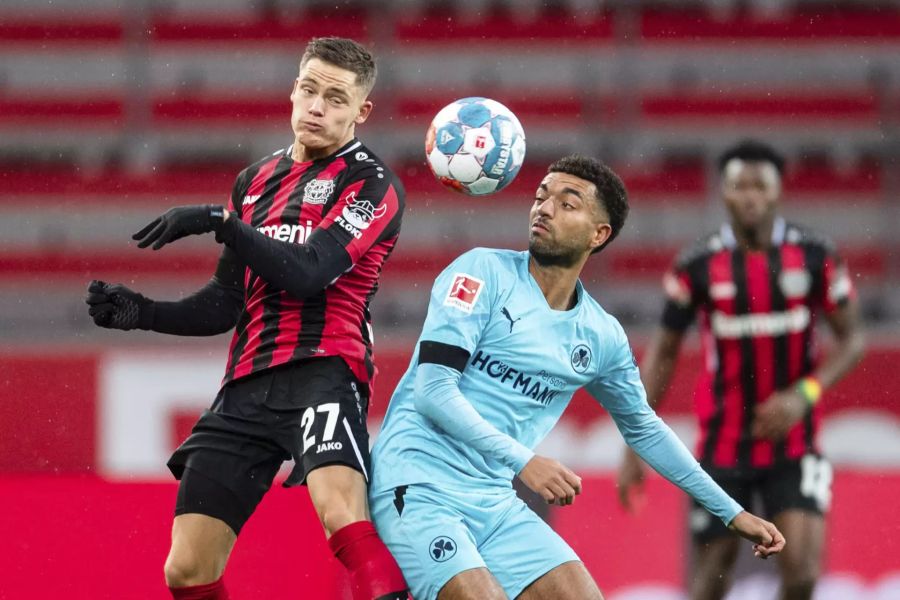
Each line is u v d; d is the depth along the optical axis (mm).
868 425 31250
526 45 47719
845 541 25016
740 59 47719
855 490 25188
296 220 15305
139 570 23516
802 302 23047
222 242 14312
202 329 16281
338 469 14430
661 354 23719
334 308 15289
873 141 46156
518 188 44156
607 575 24594
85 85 46562
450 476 14531
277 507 23578
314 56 15273
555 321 14852
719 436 22828
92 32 47438
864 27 48156
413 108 46312
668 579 24594
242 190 16062
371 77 15578
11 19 47531
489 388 14789
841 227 44125
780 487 22172
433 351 14266
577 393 31266
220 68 46969
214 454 15203
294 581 23297
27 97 46375
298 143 15891
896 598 24844
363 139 45156
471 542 14227
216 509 15078
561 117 46344
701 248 23406
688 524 24766
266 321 15297
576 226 14711
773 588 24188
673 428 31344
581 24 48094
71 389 31000
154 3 48188
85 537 23547
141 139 45875
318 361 15125
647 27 48062
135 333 34406
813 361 23250
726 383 22938
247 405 15234
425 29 47875
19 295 41594
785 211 44281
